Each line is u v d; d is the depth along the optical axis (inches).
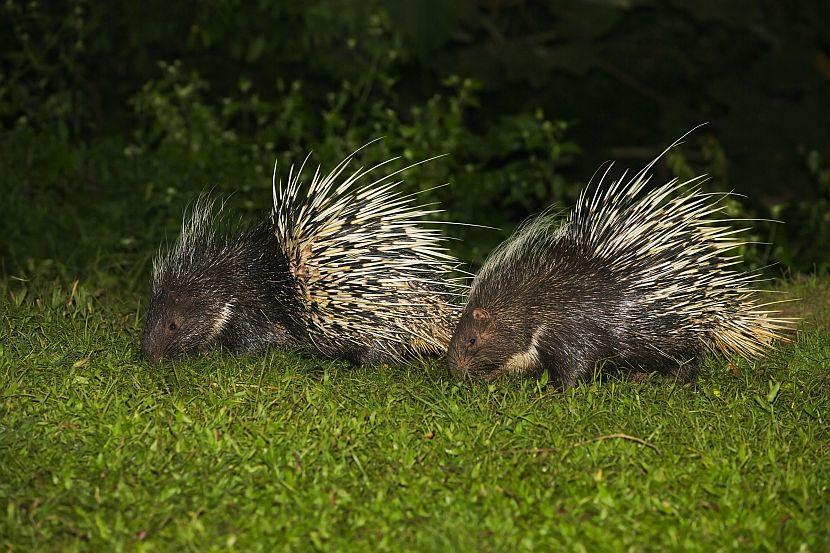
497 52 647.8
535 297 337.4
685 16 729.0
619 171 717.9
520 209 614.2
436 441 275.3
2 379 297.6
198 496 238.5
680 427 290.7
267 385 315.3
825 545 224.5
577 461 264.8
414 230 353.1
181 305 348.8
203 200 504.1
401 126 559.2
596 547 222.7
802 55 685.9
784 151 666.2
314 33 611.5
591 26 657.6
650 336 335.9
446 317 357.1
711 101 735.7
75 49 607.8
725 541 225.1
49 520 227.6
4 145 545.0
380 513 235.0
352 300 345.1
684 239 339.9
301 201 377.1
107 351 336.5
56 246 476.1
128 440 265.0
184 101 576.1
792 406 307.0
